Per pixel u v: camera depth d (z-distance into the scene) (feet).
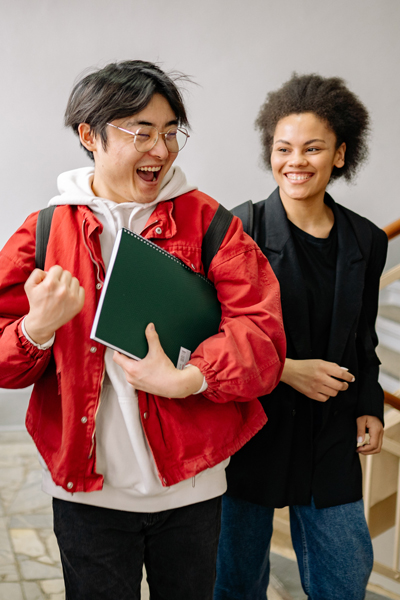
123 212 3.71
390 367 10.18
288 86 4.86
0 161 13.01
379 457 7.48
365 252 4.92
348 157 5.20
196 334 3.70
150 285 3.43
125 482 3.61
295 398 4.77
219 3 13.00
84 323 3.47
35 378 3.55
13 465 10.17
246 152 13.53
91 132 3.56
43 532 8.01
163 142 3.44
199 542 3.87
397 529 7.36
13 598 6.50
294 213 4.93
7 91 12.80
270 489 4.74
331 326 4.79
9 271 3.56
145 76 3.39
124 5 12.78
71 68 12.86
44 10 12.60
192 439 3.69
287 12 13.14
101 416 3.62
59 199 3.66
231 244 3.75
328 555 4.77
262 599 5.37
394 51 13.37
